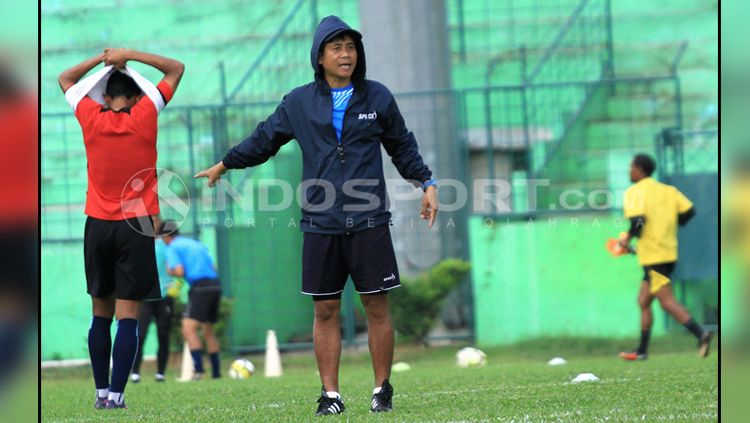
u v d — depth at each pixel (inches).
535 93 2370.8
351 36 828.0
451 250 2219.5
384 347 858.8
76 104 1008.9
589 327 2203.5
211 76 2561.5
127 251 1011.3
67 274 2234.3
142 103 1007.6
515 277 2213.3
